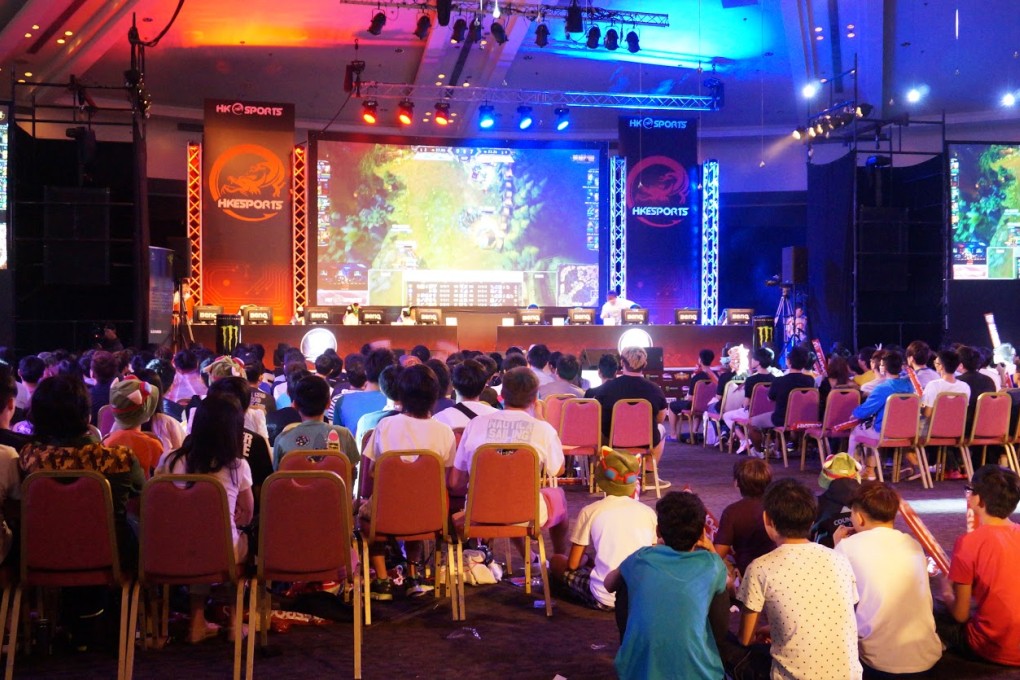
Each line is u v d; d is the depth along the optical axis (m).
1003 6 15.14
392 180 18.53
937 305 16.58
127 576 4.32
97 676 4.25
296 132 21.91
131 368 7.81
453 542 5.25
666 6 15.27
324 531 4.30
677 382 15.98
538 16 14.94
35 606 4.87
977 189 16.17
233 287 17.48
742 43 16.95
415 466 4.95
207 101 17.28
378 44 16.88
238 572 4.30
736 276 24.33
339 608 5.17
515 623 4.99
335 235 18.27
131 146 14.51
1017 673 4.25
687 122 19.00
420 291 18.69
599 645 4.65
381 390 6.37
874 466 9.33
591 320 16.89
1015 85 18.48
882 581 4.18
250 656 4.15
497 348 16.28
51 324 14.09
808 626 3.56
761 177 22.89
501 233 19.00
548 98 20.06
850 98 19.05
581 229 19.20
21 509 4.18
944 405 8.88
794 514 3.67
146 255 13.83
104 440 5.06
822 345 17.50
